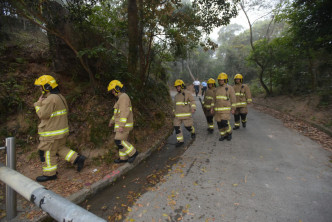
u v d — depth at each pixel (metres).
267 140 5.34
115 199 2.96
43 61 5.29
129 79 5.40
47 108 2.96
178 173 3.65
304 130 6.11
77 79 5.27
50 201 1.45
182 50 6.48
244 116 6.52
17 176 1.90
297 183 3.18
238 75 6.30
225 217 2.47
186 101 5.11
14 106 4.23
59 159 3.89
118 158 4.07
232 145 5.03
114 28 5.75
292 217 2.43
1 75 4.46
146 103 6.54
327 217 2.42
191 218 2.48
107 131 4.41
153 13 5.16
